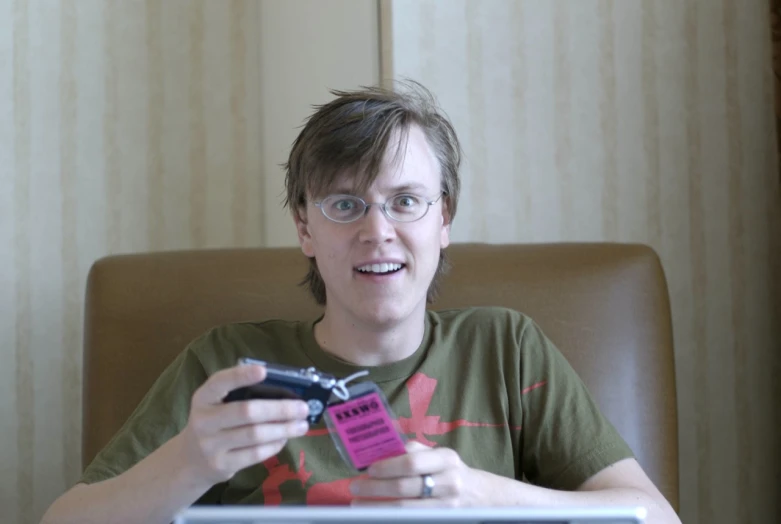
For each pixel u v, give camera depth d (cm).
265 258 156
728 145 193
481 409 130
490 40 186
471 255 157
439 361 131
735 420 194
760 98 194
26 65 189
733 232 193
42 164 191
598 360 149
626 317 152
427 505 98
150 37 201
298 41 199
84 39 194
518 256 157
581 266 155
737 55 193
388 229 119
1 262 188
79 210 194
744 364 194
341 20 186
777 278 193
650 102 191
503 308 141
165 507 102
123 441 123
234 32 211
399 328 127
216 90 209
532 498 108
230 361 131
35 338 191
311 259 139
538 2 187
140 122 200
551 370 133
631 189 191
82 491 112
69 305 193
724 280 193
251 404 91
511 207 189
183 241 206
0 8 187
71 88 193
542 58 188
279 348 134
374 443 97
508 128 188
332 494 119
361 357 129
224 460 94
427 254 122
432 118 130
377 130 120
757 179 194
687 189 192
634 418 147
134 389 147
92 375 148
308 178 124
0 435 188
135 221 200
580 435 127
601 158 190
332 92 134
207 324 150
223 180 210
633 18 190
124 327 149
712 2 192
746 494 194
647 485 121
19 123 189
